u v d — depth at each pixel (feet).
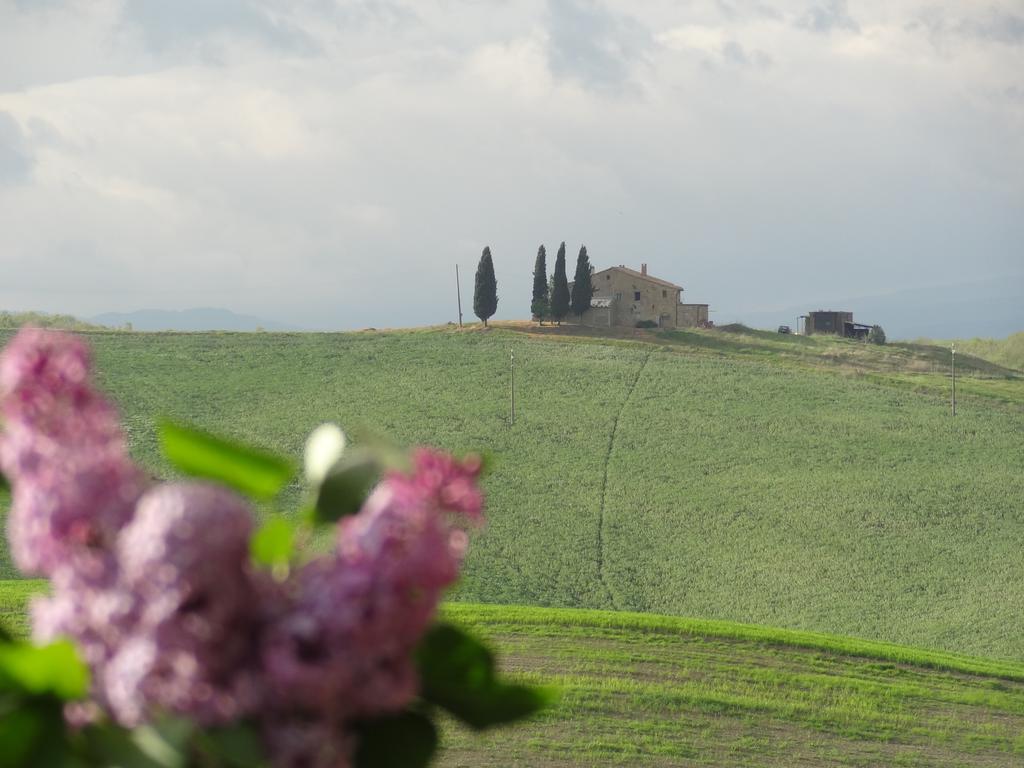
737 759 101.45
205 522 8.29
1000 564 261.65
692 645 134.41
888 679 130.52
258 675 8.50
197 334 515.50
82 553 8.63
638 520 292.81
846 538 280.31
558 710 106.83
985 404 426.92
